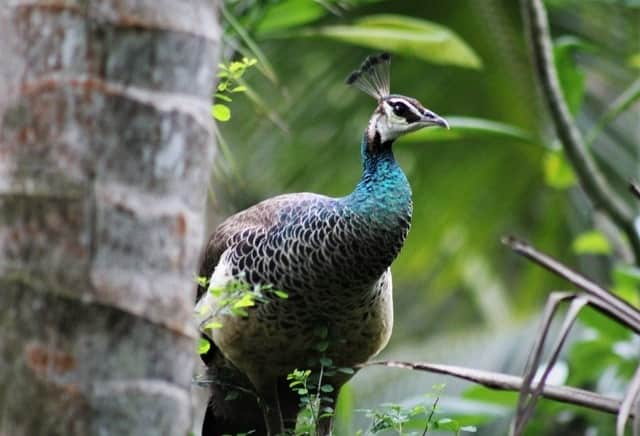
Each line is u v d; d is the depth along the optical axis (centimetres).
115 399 514
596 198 1306
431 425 825
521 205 1938
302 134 1789
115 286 517
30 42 527
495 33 1802
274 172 1784
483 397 1259
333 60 1809
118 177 522
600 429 1548
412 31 1260
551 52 1266
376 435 973
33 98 524
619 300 654
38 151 521
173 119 532
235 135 1761
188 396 536
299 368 1023
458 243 1981
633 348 1382
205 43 542
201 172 543
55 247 516
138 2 527
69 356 512
